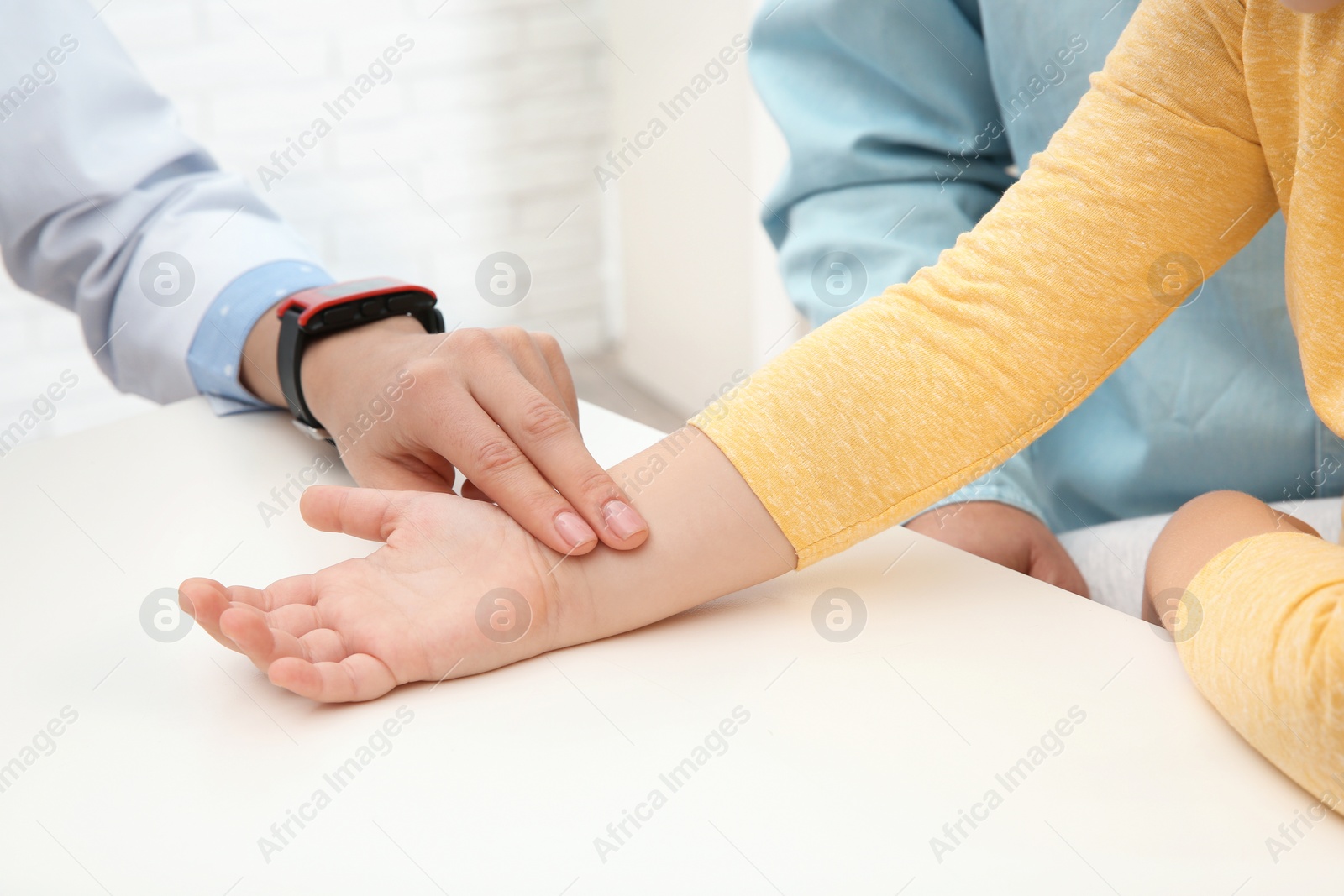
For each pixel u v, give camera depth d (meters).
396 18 1.83
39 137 0.70
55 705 0.41
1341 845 0.33
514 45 1.91
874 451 0.47
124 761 0.38
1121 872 0.32
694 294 1.78
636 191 1.93
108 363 0.77
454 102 1.91
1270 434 0.68
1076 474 0.75
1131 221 0.47
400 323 0.62
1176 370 0.68
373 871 0.33
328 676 0.40
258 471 0.60
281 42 1.77
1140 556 0.66
